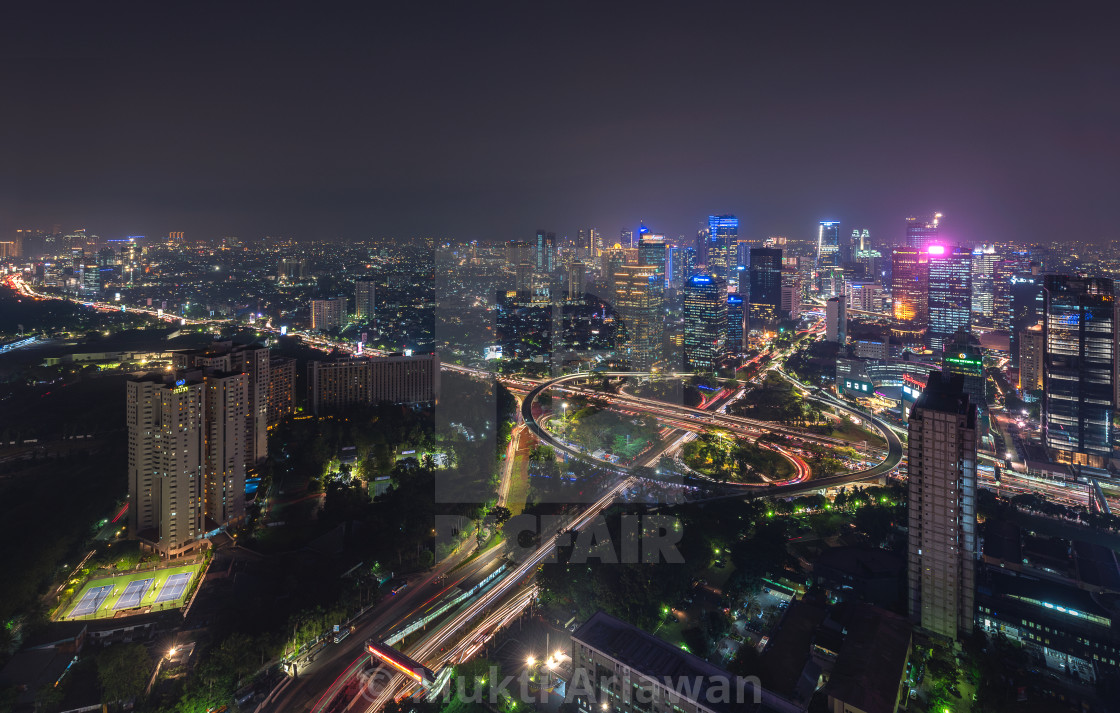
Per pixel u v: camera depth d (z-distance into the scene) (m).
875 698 190.50
